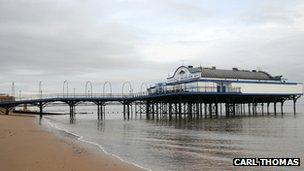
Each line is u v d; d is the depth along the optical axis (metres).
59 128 61.97
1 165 21.34
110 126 71.19
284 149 34.00
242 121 84.31
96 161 24.91
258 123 76.44
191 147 35.44
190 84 94.94
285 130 57.69
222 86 95.38
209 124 73.94
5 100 99.44
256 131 55.84
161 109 112.75
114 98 100.69
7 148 28.41
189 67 99.31
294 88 108.44
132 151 32.25
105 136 48.22
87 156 26.81
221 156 29.30
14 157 24.06
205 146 36.28
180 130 58.78
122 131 57.53
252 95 99.69
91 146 34.69
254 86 100.19
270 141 41.06
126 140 42.53
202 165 25.20
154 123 80.44
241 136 47.59
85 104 107.50
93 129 62.47
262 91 101.44
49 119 97.00
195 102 102.19
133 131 57.44
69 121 92.12
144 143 39.16
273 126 67.31
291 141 41.06
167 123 79.44
